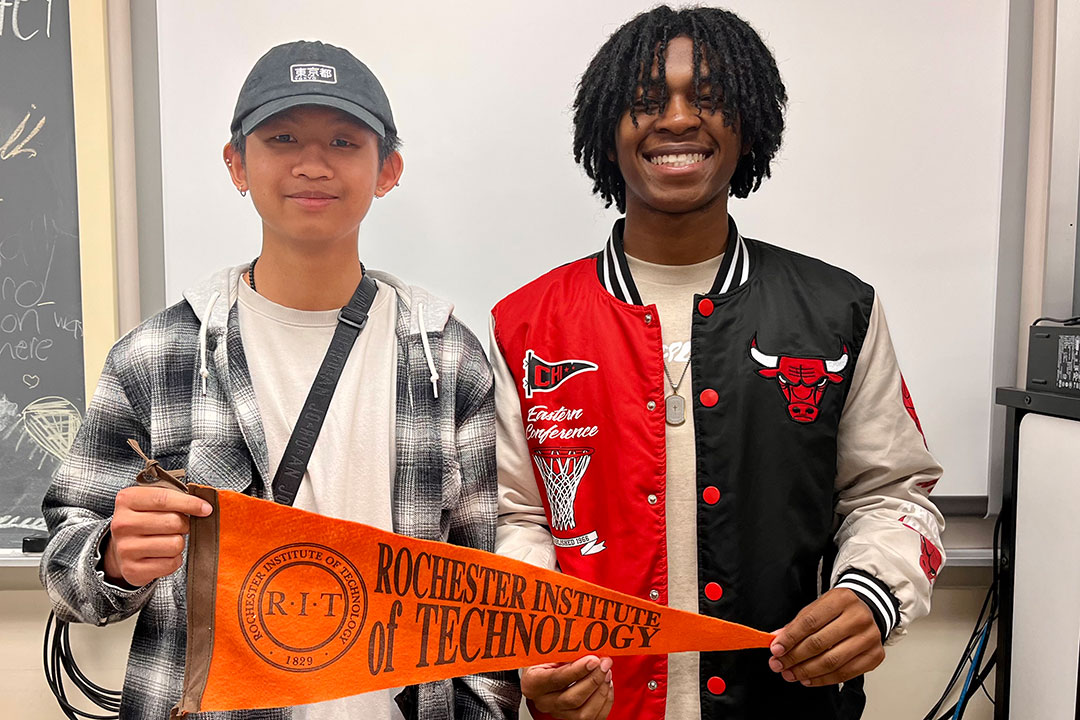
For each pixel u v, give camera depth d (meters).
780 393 0.93
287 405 0.87
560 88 1.34
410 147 1.33
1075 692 1.07
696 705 0.93
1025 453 1.21
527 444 1.01
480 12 1.32
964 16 1.35
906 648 1.41
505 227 1.36
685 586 0.93
